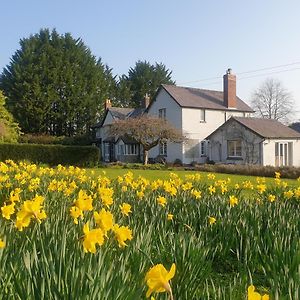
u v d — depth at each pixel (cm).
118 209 538
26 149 3067
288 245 435
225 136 3453
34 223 374
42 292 249
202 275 409
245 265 430
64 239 306
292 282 317
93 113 5394
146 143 3566
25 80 5031
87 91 5459
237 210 611
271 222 549
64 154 3167
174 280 350
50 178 968
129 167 3158
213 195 746
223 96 4066
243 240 518
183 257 379
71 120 5253
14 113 4934
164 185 713
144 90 6719
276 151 3281
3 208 332
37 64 5100
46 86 5044
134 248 367
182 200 656
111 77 6594
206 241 503
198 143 3816
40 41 5297
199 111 3831
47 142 4625
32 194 676
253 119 3472
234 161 3375
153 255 434
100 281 258
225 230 529
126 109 4872
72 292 243
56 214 442
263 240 497
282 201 741
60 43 5375
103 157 4831
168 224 567
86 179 938
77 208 334
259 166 2597
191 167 3216
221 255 514
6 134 3183
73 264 271
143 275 323
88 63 5509
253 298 159
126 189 753
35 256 284
